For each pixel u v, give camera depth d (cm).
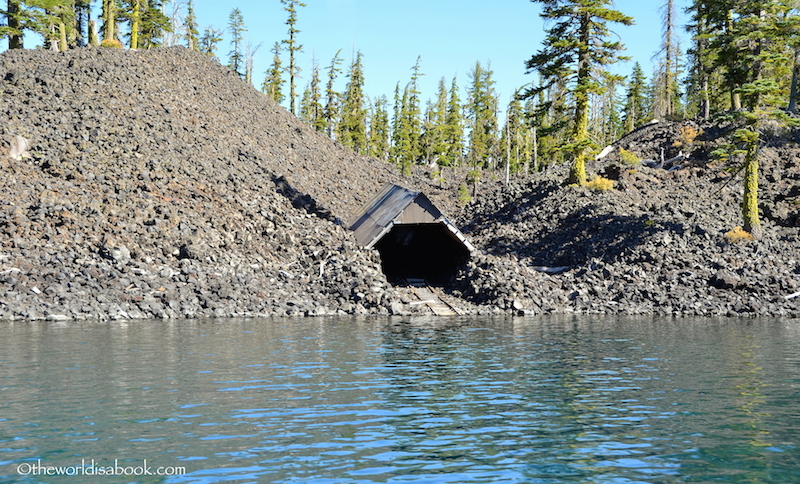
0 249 2762
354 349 1912
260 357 1728
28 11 5975
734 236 3706
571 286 3500
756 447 963
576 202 4591
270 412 1142
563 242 4181
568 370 1605
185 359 1672
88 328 2236
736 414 1159
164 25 8125
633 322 2769
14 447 927
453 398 1278
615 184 4856
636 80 10350
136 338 2019
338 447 948
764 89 3634
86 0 7425
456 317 2983
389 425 1071
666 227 3903
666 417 1138
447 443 973
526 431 1045
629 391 1355
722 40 4078
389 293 3222
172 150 4328
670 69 7469
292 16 9400
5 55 5200
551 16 4772
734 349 1969
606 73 4659
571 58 4769
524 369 1619
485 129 10481
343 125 10156
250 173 4712
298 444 959
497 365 1673
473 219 5341
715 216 4100
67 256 2831
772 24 3812
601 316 3044
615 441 992
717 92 6259
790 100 5144
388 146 12375
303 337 2150
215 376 1455
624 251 3744
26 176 3381
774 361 1747
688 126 5731
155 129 4566
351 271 3291
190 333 2175
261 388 1339
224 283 2984
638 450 948
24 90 4441
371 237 3666
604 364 1694
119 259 2906
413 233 4391
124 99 4928
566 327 2569
